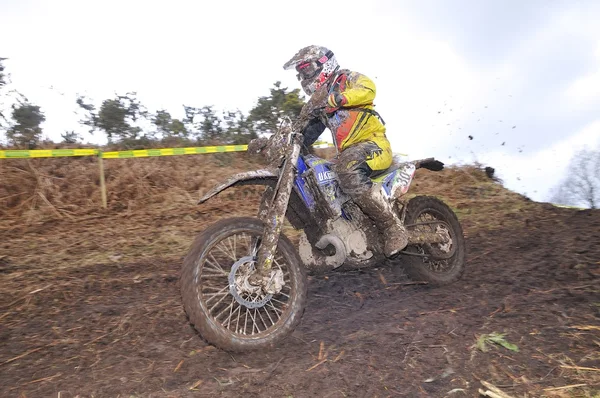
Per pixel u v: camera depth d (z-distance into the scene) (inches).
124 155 321.7
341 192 143.9
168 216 282.8
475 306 141.6
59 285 173.0
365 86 135.8
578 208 265.4
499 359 109.4
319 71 137.2
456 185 342.0
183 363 117.0
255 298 122.1
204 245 118.2
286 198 122.3
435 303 148.1
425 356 113.2
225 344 116.4
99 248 222.2
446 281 165.5
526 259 181.9
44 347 127.2
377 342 122.3
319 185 138.4
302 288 127.2
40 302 159.0
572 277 157.8
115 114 365.4
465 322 129.9
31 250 221.1
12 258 208.8
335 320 141.1
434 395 98.9
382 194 145.5
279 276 120.9
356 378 105.9
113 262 201.6
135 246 225.1
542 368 104.6
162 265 196.5
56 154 306.3
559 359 107.2
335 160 146.2
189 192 327.3
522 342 115.8
